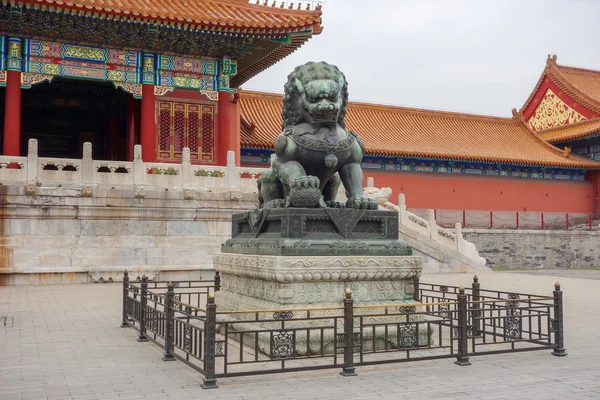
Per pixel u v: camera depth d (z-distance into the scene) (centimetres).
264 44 3378
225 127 3375
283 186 1205
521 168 5447
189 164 2673
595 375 921
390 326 1091
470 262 3350
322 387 847
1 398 785
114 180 2528
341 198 2953
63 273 2339
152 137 3194
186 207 2533
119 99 4069
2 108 3938
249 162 4469
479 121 5894
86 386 852
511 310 1116
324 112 1116
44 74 3023
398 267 1112
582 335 1326
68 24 2994
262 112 4834
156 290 2238
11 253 2275
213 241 2584
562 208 5578
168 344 1027
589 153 5922
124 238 2456
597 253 5066
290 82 1180
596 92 6244
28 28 2986
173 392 821
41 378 899
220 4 3378
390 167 5012
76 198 2370
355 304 1083
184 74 3297
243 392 821
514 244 4734
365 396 799
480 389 836
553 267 4847
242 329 1150
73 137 4303
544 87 6462
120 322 1452
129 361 1021
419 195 5044
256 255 1132
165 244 2511
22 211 2305
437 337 1262
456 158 4900
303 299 1055
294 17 3294
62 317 1526
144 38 3156
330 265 1059
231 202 2611
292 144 1135
